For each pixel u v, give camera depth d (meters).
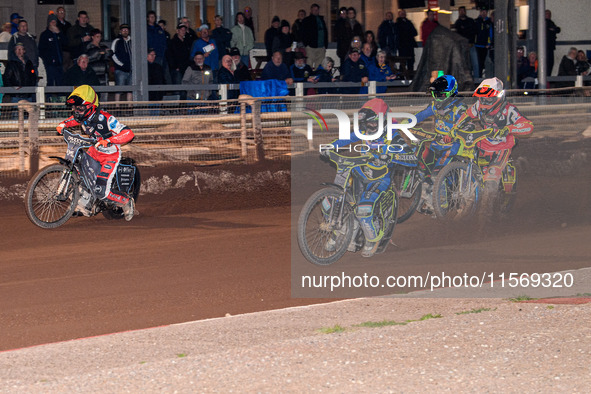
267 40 41.16
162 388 10.50
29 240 21.19
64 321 14.76
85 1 47.09
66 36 36.47
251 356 11.77
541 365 11.20
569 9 55.50
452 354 11.74
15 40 34.12
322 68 40.53
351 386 10.48
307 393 10.27
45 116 33.25
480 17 44.78
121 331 14.19
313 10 42.12
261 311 15.27
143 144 31.98
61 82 36.16
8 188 27.17
